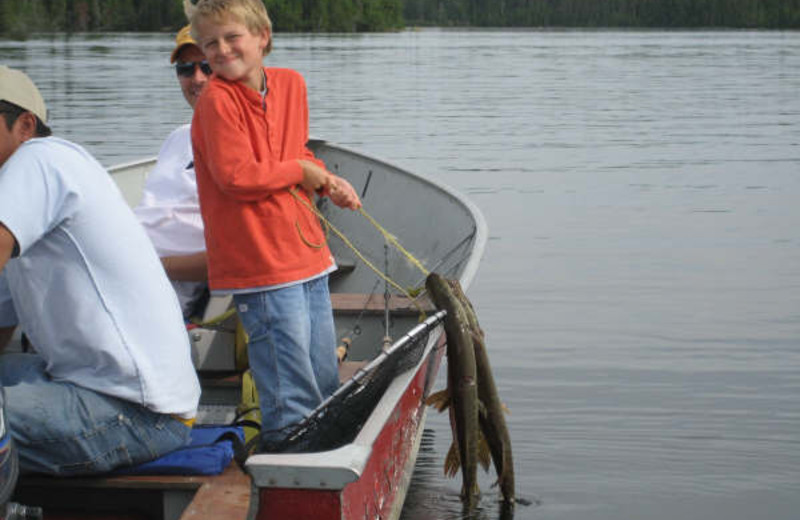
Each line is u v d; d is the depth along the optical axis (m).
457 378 4.03
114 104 24.86
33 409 2.99
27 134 3.10
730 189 14.20
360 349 5.02
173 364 3.17
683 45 69.44
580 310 8.24
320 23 96.56
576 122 23.16
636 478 5.16
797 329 7.70
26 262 3.01
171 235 4.53
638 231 11.37
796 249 10.44
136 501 3.28
